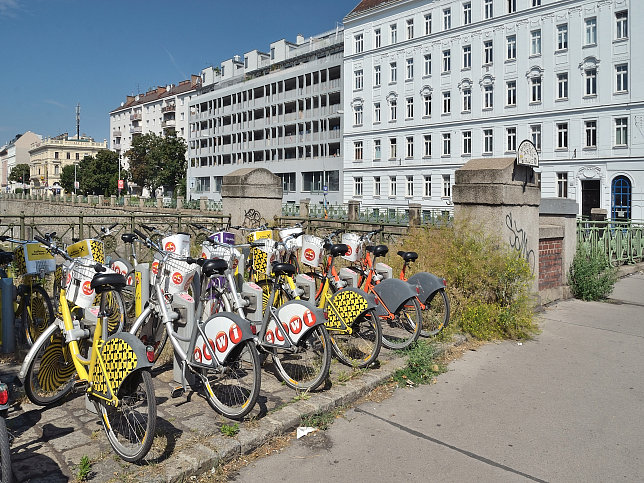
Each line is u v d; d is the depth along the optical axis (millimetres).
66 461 3588
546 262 9609
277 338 4973
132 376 3590
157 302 4789
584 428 4410
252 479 3578
